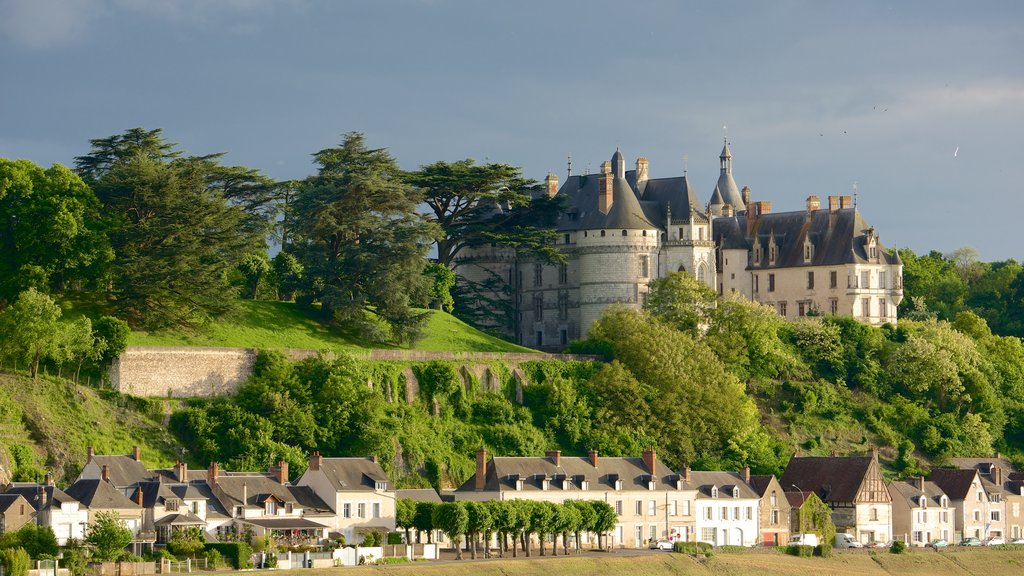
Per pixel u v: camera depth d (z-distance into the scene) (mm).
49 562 199875
